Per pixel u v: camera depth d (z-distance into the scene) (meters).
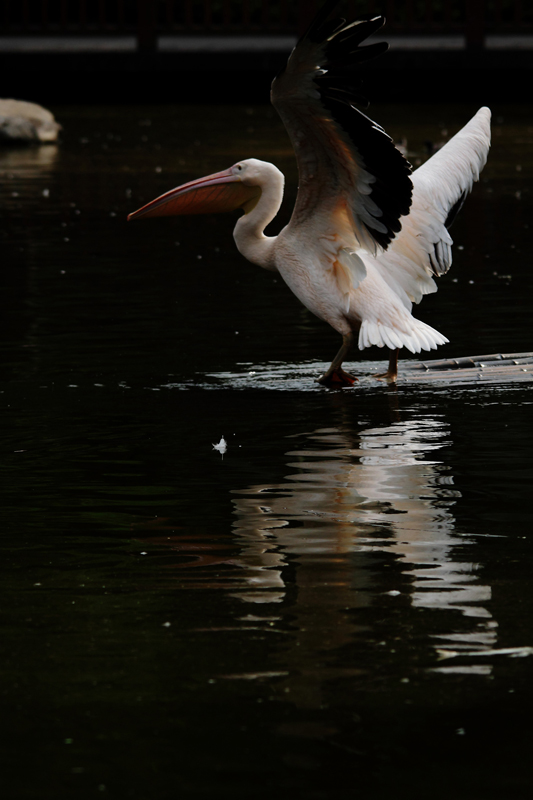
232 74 50.97
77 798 4.66
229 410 10.73
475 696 5.35
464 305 15.66
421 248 12.43
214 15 58.38
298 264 12.17
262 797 4.66
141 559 7.02
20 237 22.44
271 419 10.40
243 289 17.17
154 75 51.09
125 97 51.47
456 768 4.82
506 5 57.19
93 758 4.92
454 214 12.86
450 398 11.12
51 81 51.28
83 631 6.05
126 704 5.32
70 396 11.27
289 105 10.94
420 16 56.84
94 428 10.13
